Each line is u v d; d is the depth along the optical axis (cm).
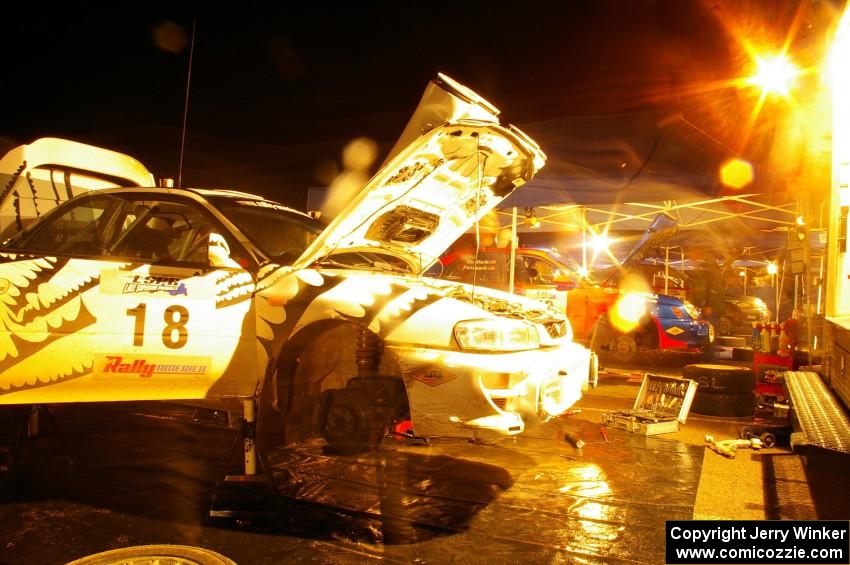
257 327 358
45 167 497
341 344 394
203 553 268
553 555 286
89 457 425
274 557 282
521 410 337
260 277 370
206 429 502
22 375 330
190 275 357
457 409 323
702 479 402
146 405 436
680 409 548
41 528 306
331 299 347
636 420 534
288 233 427
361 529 314
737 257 1523
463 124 347
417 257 480
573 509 345
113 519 321
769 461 447
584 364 418
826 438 300
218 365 352
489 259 1066
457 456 447
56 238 416
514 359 338
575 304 1057
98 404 447
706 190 673
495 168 416
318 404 384
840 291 502
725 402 595
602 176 719
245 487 366
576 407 643
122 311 341
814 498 366
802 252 670
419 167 372
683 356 1160
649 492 374
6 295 329
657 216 961
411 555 285
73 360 335
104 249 416
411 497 360
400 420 373
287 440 383
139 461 419
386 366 380
